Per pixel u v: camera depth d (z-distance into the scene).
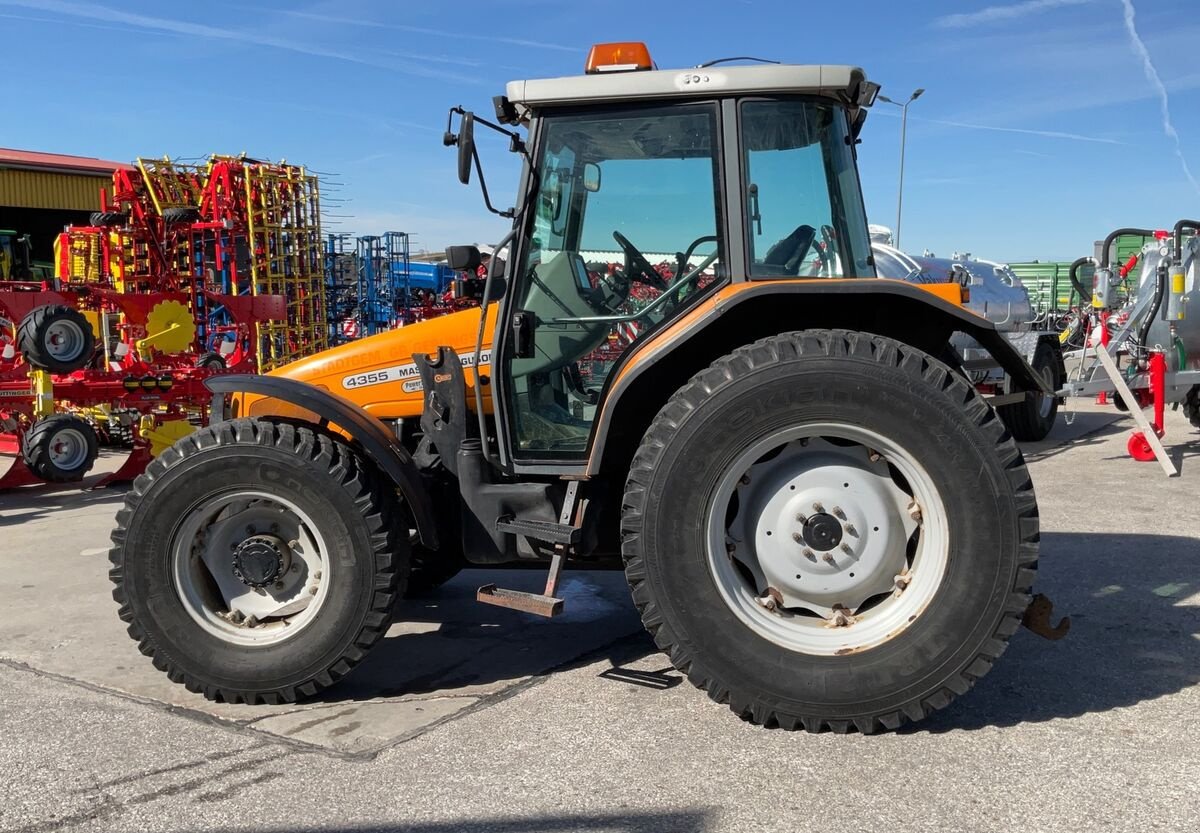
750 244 3.40
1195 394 9.22
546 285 3.54
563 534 3.31
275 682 3.38
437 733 3.16
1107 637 3.93
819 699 3.00
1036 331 10.17
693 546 3.05
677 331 3.19
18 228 24.08
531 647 4.05
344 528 3.34
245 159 13.48
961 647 2.95
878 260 9.10
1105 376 8.98
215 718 3.33
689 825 2.52
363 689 3.60
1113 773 2.76
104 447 11.08
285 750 3.05
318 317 15.23
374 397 4.11
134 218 12.16
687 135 3.42
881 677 2.97
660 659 3.86
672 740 3.05
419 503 3.44
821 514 3.14
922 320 3.44
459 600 4.75
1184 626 4.05
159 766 2.95
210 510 3.44
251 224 13.17
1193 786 2.67
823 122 3.48
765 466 3.19
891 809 2.58
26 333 7.86
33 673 3.84
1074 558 5.20
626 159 3.46
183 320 9.34
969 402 2.96
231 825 2.58
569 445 3.54
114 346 10.35
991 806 2.58
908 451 2.99
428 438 3.72
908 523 3.14
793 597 3.18
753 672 3.03
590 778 2.80
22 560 5.91
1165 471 7.69
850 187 3.61
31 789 2.81
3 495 8.29
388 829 2.54
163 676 3.78
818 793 2.68
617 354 3.52
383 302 19.09
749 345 3.12
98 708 3.44
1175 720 3.12
